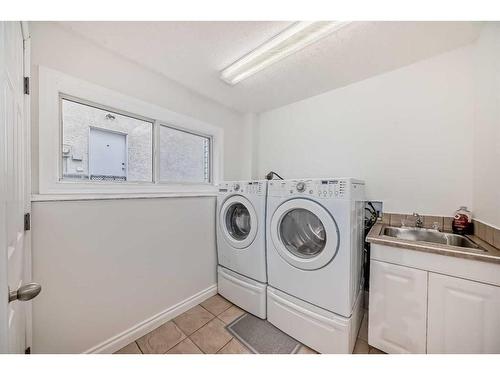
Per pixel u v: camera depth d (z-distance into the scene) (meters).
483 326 0.99
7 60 0.65
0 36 0.57
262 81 1.89
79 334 1.24
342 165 2.04
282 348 1.37
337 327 1.24
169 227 1.73
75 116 1.33
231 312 1.79
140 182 1.66
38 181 1.11
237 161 2.58
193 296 1.91
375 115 1.84
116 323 1.40
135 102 1.55
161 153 1.81
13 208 0.72
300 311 1.40
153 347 1.39
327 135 2.13
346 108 2.00
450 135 1.53
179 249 1.81
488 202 1.23
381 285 1.27
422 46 1.44
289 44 1.36
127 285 1.46
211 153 2.29
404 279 1.20
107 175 1.49
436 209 1.58
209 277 2.07
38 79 1.11
